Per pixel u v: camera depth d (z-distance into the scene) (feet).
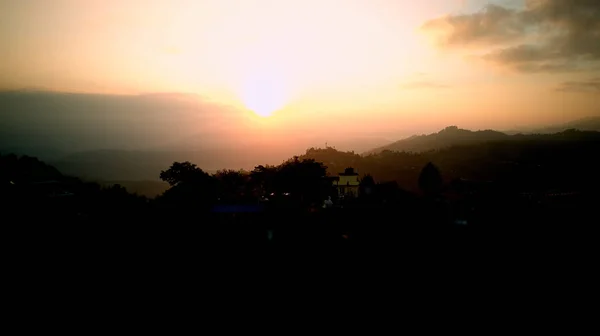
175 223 118.73
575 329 55.21
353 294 69.15
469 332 55.16
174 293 70.69
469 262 82.74
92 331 56.85
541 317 58.85
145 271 81.71
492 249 90.38
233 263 86.89
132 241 101.35
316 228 115.55
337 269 81.71
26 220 114.21
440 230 106.52
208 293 70.69
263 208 143.02
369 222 119.65
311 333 55.77
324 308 63.93
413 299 66.28
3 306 64.28
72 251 91.91
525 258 84.02
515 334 54.29
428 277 75.61
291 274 79.71
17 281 74.18
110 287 73.26
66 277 77.36
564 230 103.19
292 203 155.63
